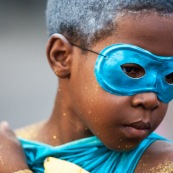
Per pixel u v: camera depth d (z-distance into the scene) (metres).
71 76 2.50
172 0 2.38
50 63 2.56
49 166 2.46
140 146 2.48
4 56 10.82
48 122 2.72
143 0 2.36
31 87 9.57
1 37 11.75
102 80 2.37
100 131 2.41
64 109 2.60
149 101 2.33
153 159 2.42
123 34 2.36
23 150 2.63
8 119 8.38
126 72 2.36
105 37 2.38
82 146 2.51
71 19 2.50
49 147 2.57
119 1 2.38
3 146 2.61
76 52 2.48
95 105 2.39
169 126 6.12
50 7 2.70
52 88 9.55
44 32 11.95
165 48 2.35
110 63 2.36
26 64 10.52
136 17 2.35
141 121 2.34
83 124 2.56
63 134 2.62
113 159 2.46
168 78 2.40
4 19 12.45
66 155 2.52
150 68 2.35
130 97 2.35
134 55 2.34
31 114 8.58
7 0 13.00
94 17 2.42
